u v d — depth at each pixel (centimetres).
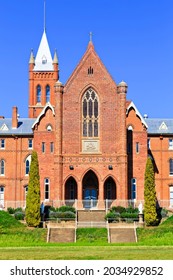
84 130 9362
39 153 9612
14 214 8469
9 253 5300
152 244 6900
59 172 9206
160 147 10544
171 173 10481
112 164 9275
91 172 9450
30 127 10675
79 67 9450
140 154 9562
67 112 9369
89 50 9488
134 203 9050
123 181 9175
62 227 7794
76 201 8988
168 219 8081
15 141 10519
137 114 9619
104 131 9344
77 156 9288
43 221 8075
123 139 9256
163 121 10812
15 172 10438
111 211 8544
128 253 5156
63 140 9312
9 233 7488
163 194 10406
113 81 9425
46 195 9519
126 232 7606
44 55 13712
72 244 7000
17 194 10394
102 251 5512
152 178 8131
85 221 8350
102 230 7688
